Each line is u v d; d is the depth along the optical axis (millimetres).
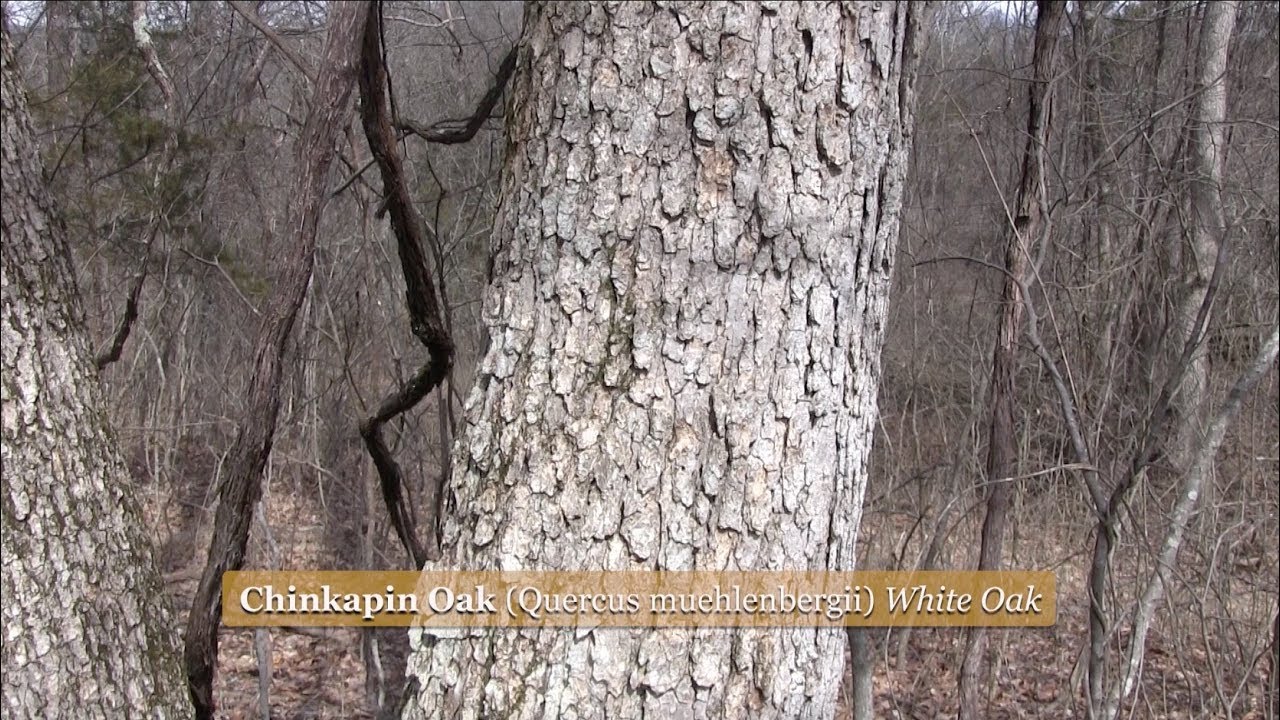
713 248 1464
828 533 1597
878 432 5863
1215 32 5199
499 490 1524
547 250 1517
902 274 5922
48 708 1689
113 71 5660
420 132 3035
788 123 1473
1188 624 4590
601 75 1478
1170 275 4492
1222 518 4520
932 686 4762
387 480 3100
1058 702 4566
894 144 1645
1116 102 5453
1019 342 4426
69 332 1802
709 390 1479
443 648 1555
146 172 5492
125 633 1835
